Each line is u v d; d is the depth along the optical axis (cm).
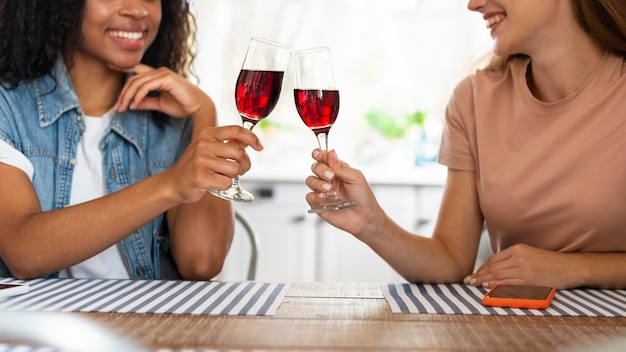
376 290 138
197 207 177
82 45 174
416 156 407
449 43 391
